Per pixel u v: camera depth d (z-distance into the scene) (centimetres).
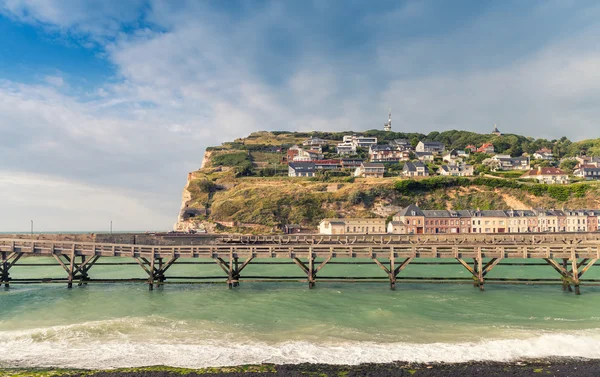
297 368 1697
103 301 3002
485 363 1748
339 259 6244
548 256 3359
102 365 1727
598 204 11525
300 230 11538
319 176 15012
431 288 3494
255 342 2025
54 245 3919
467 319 2441
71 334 2145
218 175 15850
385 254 3494
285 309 2703
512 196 12225
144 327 2273
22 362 1759
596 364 1730
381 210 12312
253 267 5184
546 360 1780
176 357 1819
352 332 2184
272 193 12744
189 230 11462
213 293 3284
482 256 3419
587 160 16700
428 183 12744
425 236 7212
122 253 3609
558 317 2483
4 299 3091
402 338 2083
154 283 3503
